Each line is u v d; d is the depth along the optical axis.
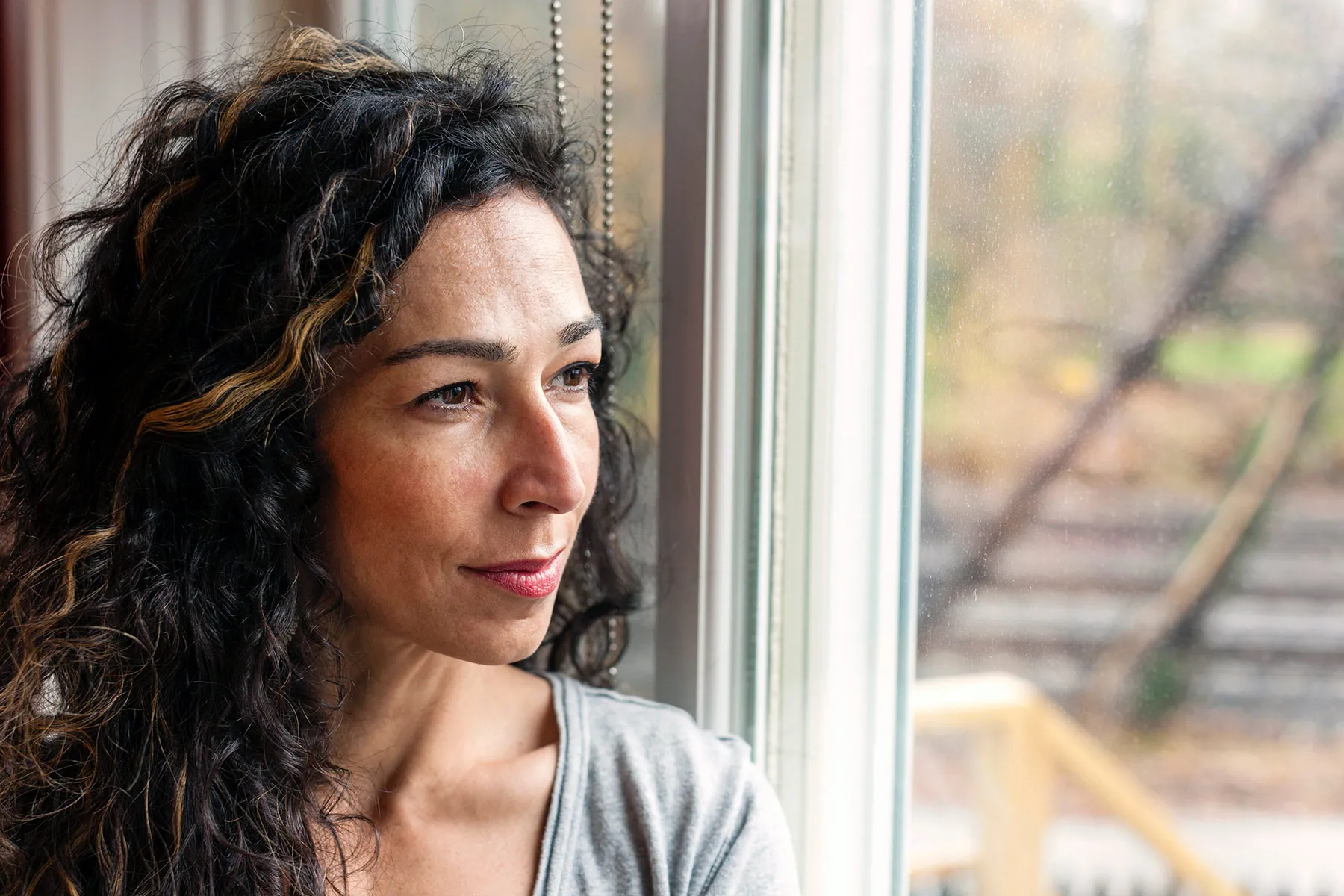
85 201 1.03
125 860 0.70
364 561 0.66
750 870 0.74
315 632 0.72
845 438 0.84
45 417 0.77
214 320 0.68
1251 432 0.87
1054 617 0.88
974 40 0.78
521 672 0.84
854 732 0.86
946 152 0.79
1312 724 0.92
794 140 0.83
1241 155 0.83
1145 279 0.84
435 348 0.63
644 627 0.95
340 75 0.71
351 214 0.65
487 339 0.63
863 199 0.82
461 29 0.99
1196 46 0.82
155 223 0.70
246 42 1.04
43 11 1.03
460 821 0.75
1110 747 0.91
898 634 0.84
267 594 0.69
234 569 0.70
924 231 0.80
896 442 0.83
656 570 0.90
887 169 0.81
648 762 0.77
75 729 0.71
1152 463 0.87
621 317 0.89
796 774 0.87
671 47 0.84
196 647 0.70
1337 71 0.83
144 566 0.70
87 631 0.71
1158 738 0.91
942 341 0.82
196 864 0.70
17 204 1.07
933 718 0.87
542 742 0.80
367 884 0.73
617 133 0.91
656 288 0.90
